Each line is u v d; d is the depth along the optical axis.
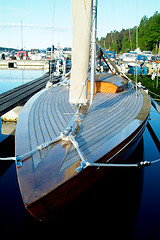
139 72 27.06
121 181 4.34
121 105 5.55
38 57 33.03
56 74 15.23
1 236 3.04
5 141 6.59
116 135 3.55
